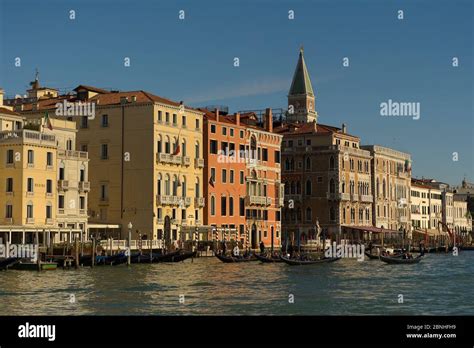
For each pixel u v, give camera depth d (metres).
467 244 144.50
